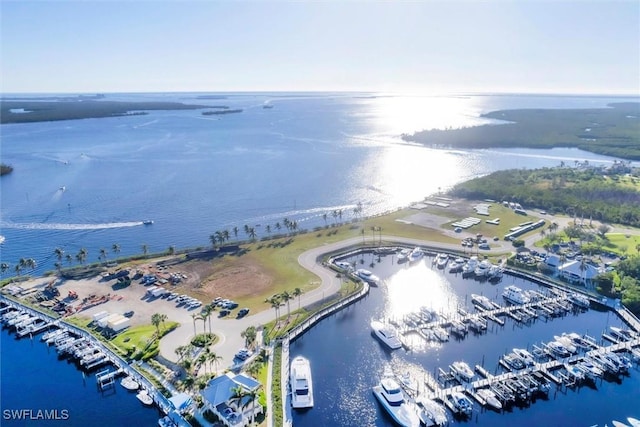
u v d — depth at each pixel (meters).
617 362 102.62
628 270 144.88
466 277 154.12
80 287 142.88
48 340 113.31
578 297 133.75
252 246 177.25
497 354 109.38
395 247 177.12
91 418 89.31
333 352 110.62
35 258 176.00
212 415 85.31
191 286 142.50
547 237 184.38
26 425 87.75
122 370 100.69
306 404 89.88
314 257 165.62
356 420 88.50
